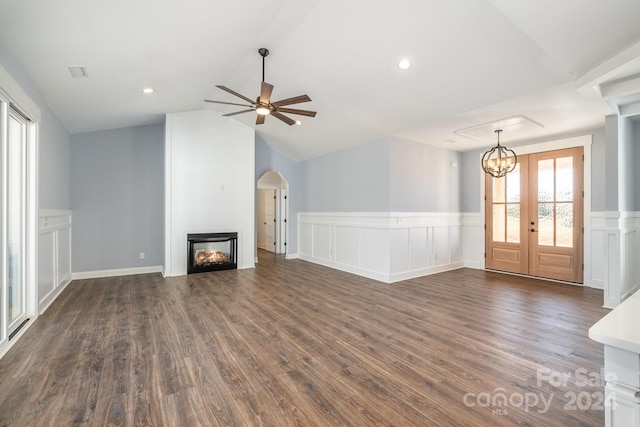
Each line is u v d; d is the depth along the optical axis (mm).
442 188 6094
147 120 5492
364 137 5469
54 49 2715
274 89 4410
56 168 4262
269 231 9125
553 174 5234
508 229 5863
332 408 1863
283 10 2766
